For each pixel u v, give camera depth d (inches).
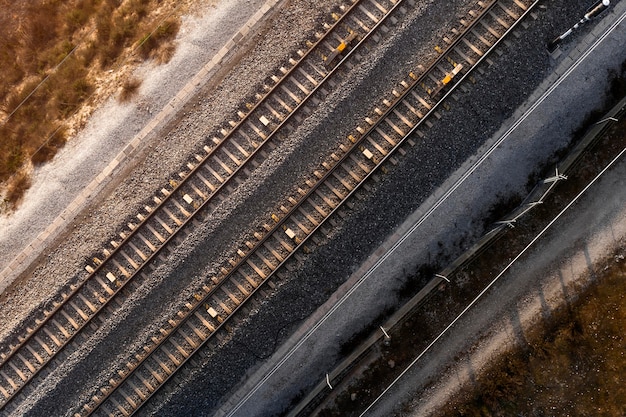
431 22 666.2
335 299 688.4
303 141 674.2
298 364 698.2
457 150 671.1
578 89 674.2
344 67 676.1
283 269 677.3
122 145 716.0
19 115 756.6
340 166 674.2
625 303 697.6
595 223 705.6
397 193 672.4
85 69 753.0
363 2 671.8
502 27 656.4
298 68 682.2
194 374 677.3
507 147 676.1
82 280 693.3
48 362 687.1
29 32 777.6
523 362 705.6
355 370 716.7
